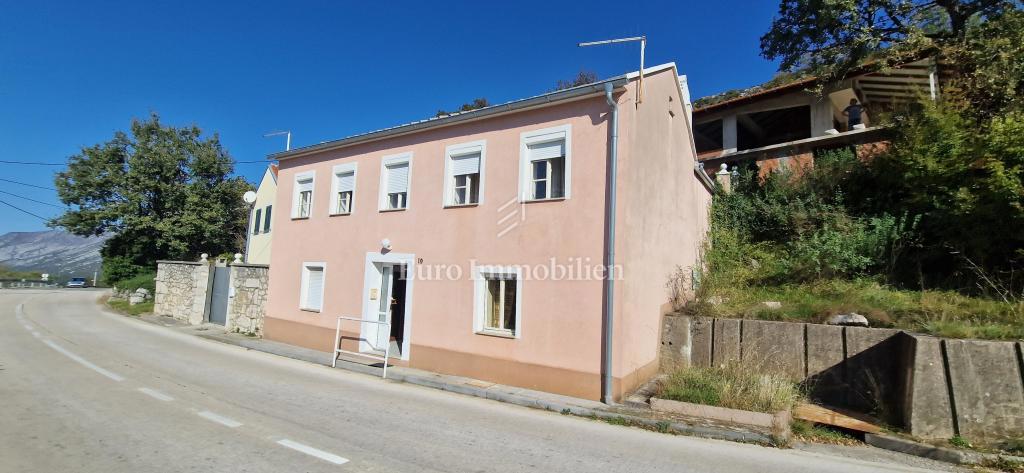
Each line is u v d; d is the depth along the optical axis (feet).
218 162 107.55
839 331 26.08
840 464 17.83
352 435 18.03
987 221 29.60
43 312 63.67
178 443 16.19
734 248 43.16
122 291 87.81
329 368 32.76
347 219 38.83
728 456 18.12
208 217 102.63
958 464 18.12
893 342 24.29
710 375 25.43
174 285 59.82
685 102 40.88
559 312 26.81
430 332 31.94
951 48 39.78
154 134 104.68
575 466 16.16
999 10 40.96
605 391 24.56
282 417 19.92
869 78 52.44
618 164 26.04
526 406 24.85
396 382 29.30
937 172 33.47
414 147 35.09
